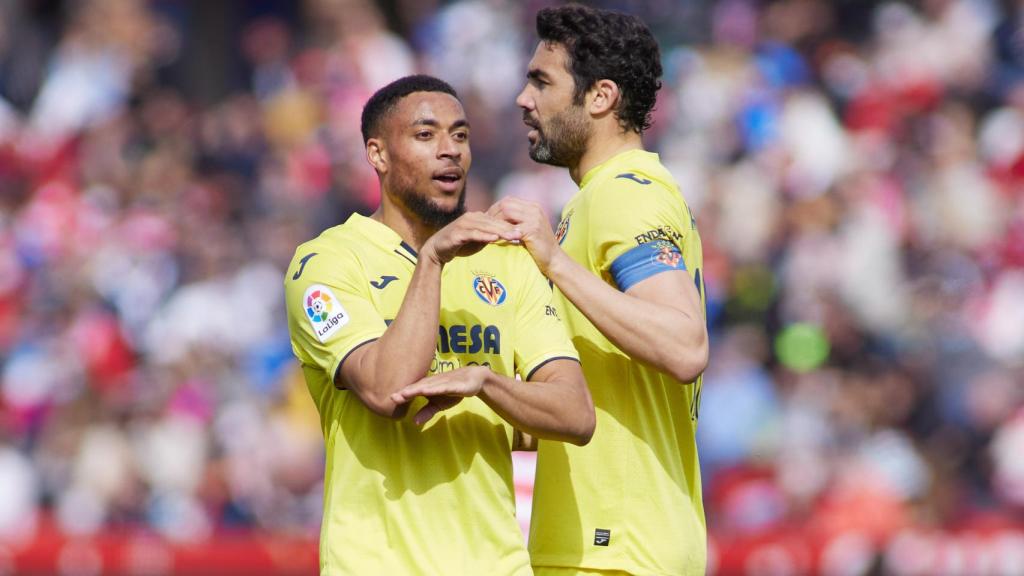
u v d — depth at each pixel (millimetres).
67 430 35031
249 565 29000
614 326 14742
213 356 38031
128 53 49844
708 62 47750
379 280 14969
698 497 16750
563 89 16531
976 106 49469
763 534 30438
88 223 43375
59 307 40438
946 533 31547
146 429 34875
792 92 47062
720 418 37281
